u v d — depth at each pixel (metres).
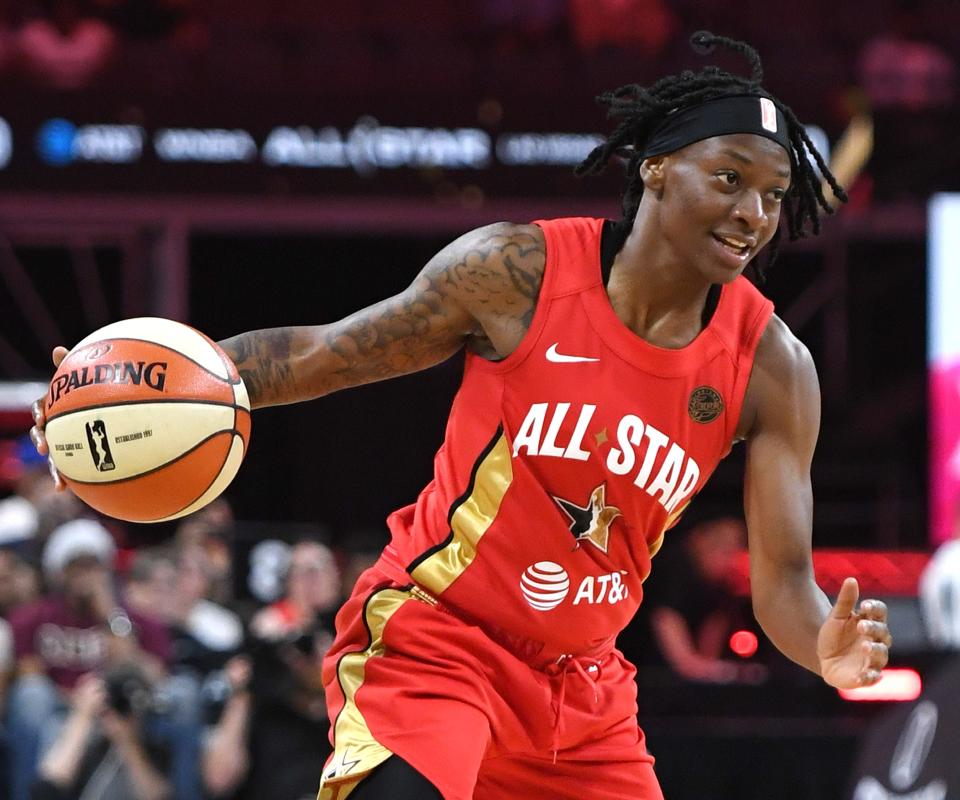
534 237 10.02
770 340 10.12
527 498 9.88
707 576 26.70
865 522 39.88
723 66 38.00
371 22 38.59
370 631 10.30
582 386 9.78
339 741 10.06
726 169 9.40
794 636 10.09
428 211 37.75
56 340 43.59
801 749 21.52
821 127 36.59
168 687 20.38
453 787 9.49
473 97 35.56
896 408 42.28
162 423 9.65
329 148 35.28
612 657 10.92
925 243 41.28
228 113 35.25
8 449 38.34
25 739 21.12
